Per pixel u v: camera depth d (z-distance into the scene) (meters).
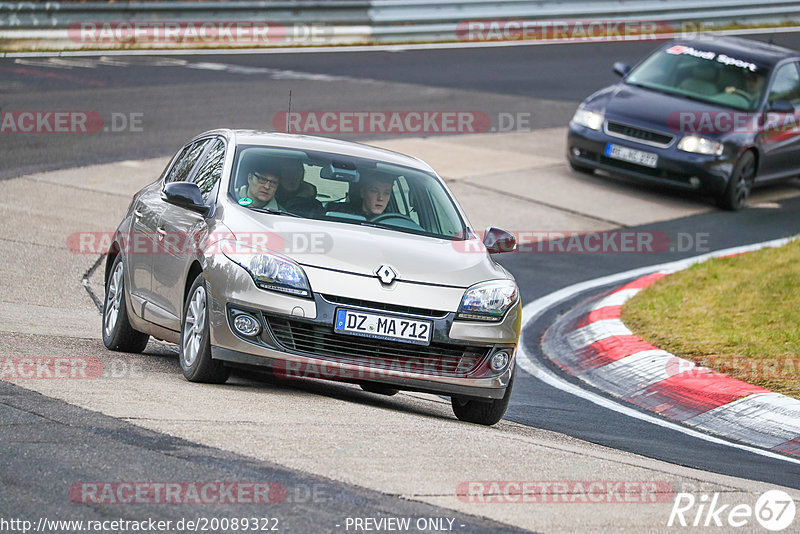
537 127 76.56
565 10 112.69
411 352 25.58
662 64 67.06
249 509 17.39
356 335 25.08
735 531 19.03
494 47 105.94
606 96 65.31
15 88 72.94
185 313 26.86
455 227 29.11
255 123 67.81
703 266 46.34
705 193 61.38
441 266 26.50
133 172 57.19
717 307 40.38
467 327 25.83
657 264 50.59
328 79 84.19
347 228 27.09
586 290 45.97
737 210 62.12
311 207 27.69
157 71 82.25
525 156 68.69
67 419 21.38
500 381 26.48
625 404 32.47
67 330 32.81
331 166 29.22
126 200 52.50
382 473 19.95
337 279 25.23
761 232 57.38
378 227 27.70
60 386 24.09
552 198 60.38
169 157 60.44
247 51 94.50
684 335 37.53
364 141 66.94
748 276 43.94
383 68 91.00
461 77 90.06
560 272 48.50
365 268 25.56
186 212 28.58
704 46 67.81
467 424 26.20
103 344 31.86
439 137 70.88
